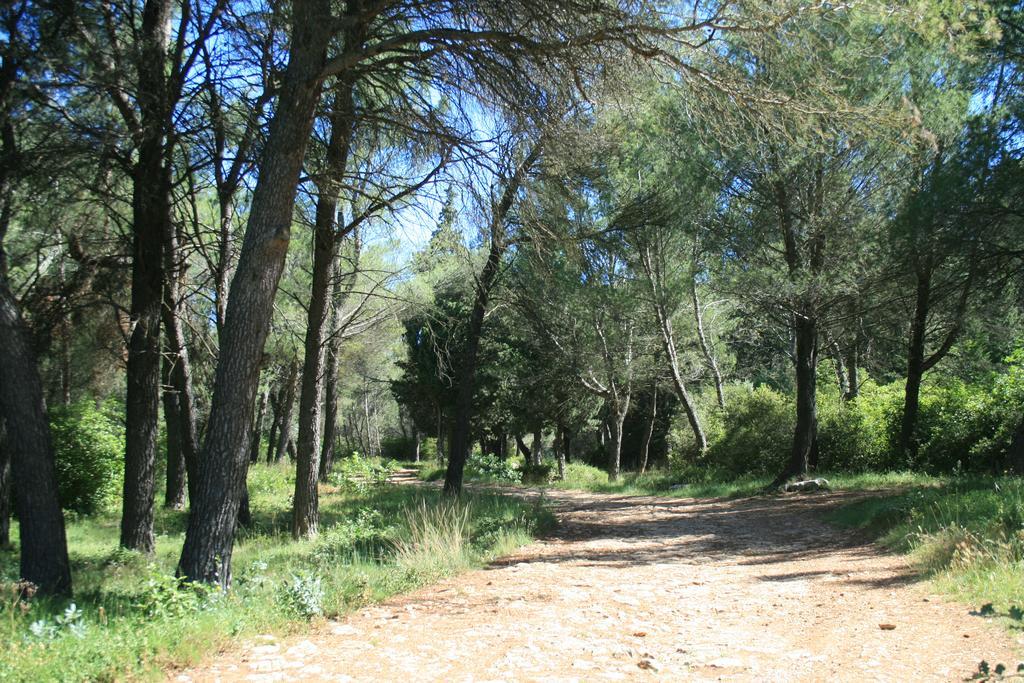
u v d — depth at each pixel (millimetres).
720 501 19125
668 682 4352
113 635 4891
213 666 4668
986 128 13102
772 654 5004
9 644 4512
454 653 5059
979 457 17891
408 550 8938
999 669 3758
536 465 35375
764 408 24688
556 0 7238
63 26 9203
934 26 7094
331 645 5301
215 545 6984
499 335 28781
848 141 9102
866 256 17156
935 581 6828
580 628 5836
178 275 12539
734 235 18078
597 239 12742
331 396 28688
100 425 19578
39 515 7328
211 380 18375
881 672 4422
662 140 14164
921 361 20344
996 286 14930
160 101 9516
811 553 10148
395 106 9148
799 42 7578
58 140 8984
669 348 26078
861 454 22844
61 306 11070
